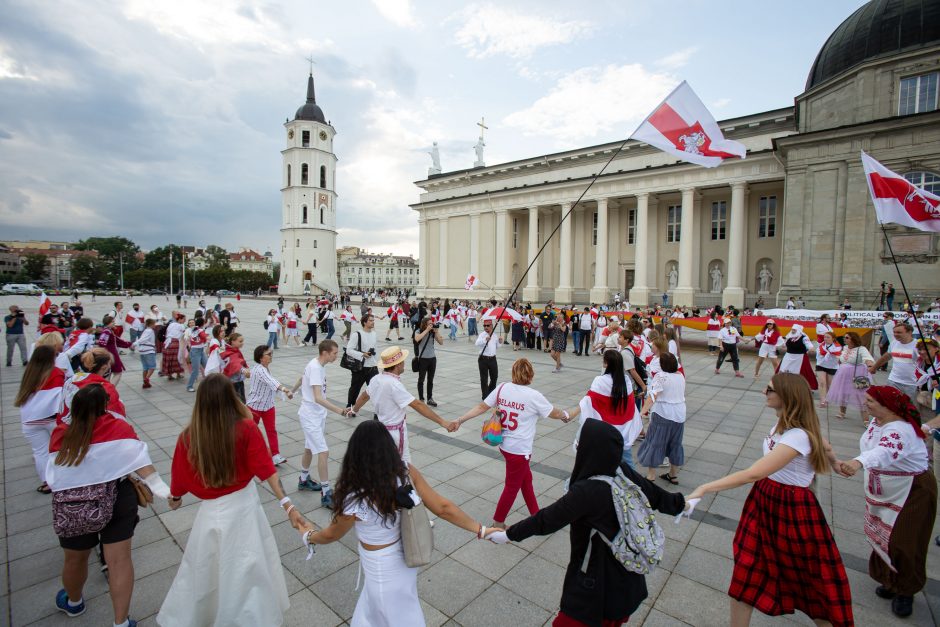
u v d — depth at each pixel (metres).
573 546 2.47
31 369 5.22
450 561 4.12
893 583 3.44
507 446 4.46
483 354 9.10
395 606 2.39
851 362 8.74
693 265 37.34
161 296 86.19
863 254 23.70
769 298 32.56
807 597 2.81
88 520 2.97
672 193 38.34
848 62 25.19
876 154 23.30
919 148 22.27
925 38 22.88
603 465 2.43
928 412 7.02
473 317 23.17
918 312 15.80
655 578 3.87
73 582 3.30
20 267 134.50
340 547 4.38
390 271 150.50
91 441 3.01
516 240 49.19
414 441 7.32
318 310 20.81
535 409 4.45
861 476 6.03
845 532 4.62
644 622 3.35
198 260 141.50
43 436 5.27
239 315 38.62
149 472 3.21
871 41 24.30
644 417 8.83
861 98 24.34
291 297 74.31
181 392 11.02
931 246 22.19
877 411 3.48
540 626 3.31
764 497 2.97
